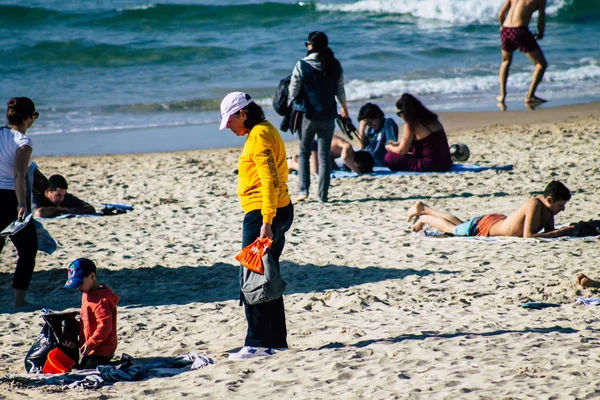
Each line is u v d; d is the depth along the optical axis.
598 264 25.19
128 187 44.16
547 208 29.17
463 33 116.06
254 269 17.62
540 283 23.53
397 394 14.87
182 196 41.62
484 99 75.25
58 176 37.38
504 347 17.39
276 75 89.69
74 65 96.69
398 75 89.06
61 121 68.75
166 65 96.38
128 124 68.00
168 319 23.03
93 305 18.52
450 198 38.06
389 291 24.09
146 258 30.14
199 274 27.97
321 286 25.41
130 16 120.62
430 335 18.98
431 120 43.88
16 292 24.69
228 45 105.25
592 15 127.38
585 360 15.92
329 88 36.50
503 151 50.06
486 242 29.38
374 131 46.28
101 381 17.30
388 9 127.25
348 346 18.66
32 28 114.50
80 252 31.05
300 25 121.56
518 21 70.12
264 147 17.17
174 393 16.30
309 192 40.69
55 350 18.78
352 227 33.47
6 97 78.38
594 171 42.78
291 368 17.28
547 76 86.75
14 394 16.62
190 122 69.00
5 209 23.67
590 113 65.50
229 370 17.55
